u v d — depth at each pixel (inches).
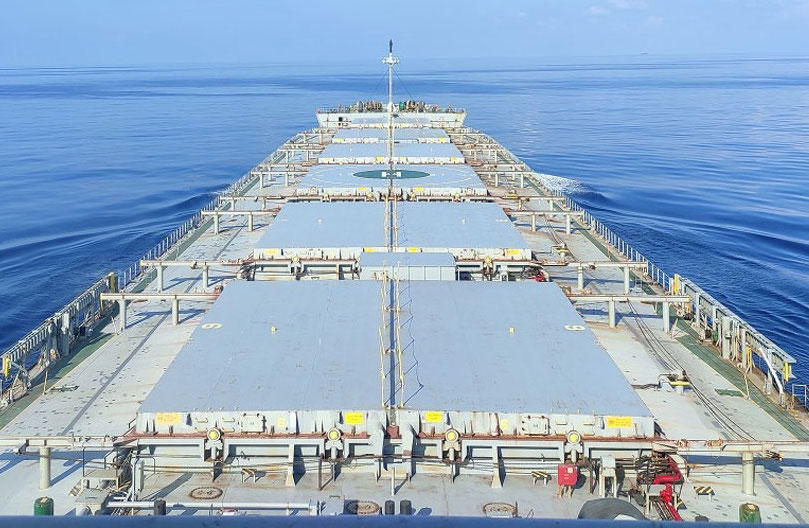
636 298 1665.8
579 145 7175.2
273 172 3171.8
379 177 2736.2
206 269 1857.8
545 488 968.3
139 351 1544.0
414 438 972.6
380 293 1434.5
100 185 5118.1
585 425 967.6
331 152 3376.0
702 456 1116.5
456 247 1787.6
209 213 2495.1
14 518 269.9
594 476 961.5
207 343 1182.3
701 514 957.2
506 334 1227.9
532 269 1796.3
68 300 2751.0
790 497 1007.6
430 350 1159.0
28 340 1390.3
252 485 960.9
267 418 968.3
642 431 969.5
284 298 1401.3
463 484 971.9
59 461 1101.1
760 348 1422.2
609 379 1063.0
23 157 6496.1
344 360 1119.6
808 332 2472.9
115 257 3297.2
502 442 961.5
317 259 1780.3
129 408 1284.4
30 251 3398.1
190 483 965.8
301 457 978.7
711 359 1552.7
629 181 5226.4
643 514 880.3
